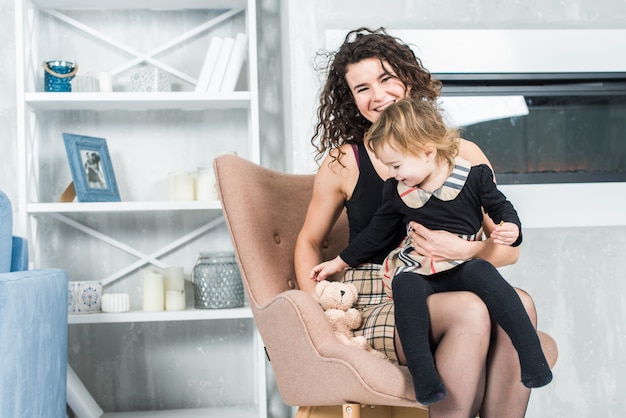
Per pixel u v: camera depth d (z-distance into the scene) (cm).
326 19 273
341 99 186
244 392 292
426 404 129
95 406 260
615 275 283
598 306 282
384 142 149
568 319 281
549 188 278
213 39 270
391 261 156
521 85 284
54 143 287
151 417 271
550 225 277
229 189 173
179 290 268
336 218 184
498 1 282
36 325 180
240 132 296
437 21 279
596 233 283
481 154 175
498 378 140
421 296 140
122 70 287
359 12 275
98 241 287
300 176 197
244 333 293
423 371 129
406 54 179
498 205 148
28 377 174
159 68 291
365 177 173
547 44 280
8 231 189
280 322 146
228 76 270
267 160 299
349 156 176
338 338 147
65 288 210
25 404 171
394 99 175
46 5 282
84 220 287
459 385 132
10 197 285
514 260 159
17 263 212
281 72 299
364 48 175
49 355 192
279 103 300
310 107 270
